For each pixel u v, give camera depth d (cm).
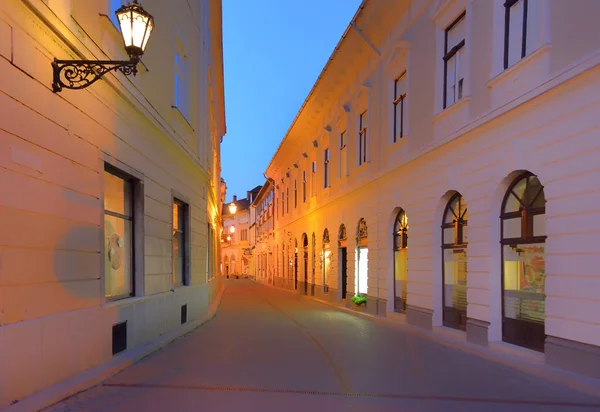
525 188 782
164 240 962
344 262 1927
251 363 727
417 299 1148
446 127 1023
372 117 1523
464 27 988
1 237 434
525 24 780
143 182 825
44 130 510
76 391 513
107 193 713
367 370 692
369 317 1405
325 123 2155
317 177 2295
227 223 7569
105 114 664
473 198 900
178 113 1073
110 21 674
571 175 645
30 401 445
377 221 1448
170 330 991
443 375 664
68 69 540
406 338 1019
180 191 1122
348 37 1556
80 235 584
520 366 688
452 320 1016
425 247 1112
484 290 851
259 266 5169
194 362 721
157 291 906
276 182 3794
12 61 457
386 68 1402
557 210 668
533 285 749
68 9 559
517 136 770
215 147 2436
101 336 630
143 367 669
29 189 480
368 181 1521
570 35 659
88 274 602
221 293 2791
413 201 1188
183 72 1211
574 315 625
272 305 1978
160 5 950
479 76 898
